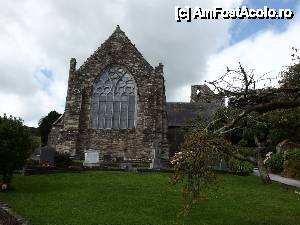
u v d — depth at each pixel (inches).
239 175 1284.4
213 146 450.3
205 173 438.3
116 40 1744.6
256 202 787.4
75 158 1588.3
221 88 516.1
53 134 1820.9
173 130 2183.8
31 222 573.3
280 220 639.8
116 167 1315.2
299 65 560.4
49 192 822.5
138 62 1712.6
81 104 1667.1
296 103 485.4
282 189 990.4
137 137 1630.2
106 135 1641.2
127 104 1679.4
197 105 2349.9
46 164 1237.1
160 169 1243.8
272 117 828.0
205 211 685.3
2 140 840.3
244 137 1305.4
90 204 706.8
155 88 1680.6
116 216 621.9
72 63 1712.6
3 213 612.7
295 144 1581.0
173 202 743.7
